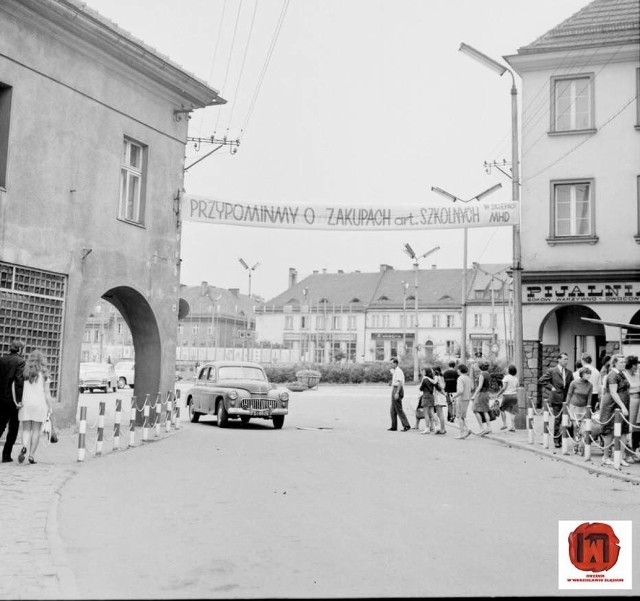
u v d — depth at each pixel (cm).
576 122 2612
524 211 2614
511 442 1803
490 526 834
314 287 10681
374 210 2088
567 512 931
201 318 11175
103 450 1488
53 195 1680
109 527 805
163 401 2027
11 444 1270
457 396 1981
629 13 2622
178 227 2094
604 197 2547
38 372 1240
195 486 1077
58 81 1692
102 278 1827
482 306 9406
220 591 581
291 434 1956
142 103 1967
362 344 9925
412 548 725
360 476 1202
